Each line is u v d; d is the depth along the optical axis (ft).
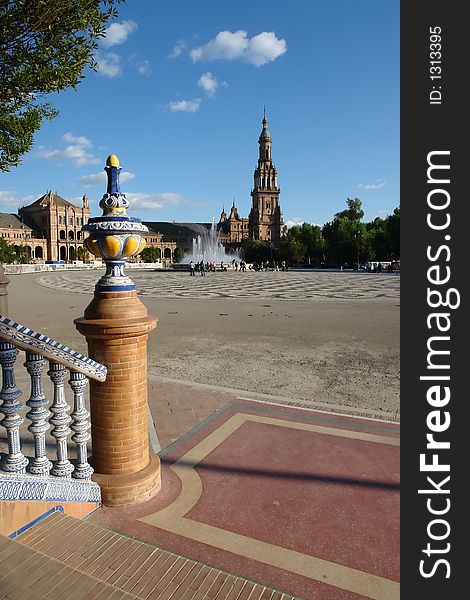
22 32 14.08
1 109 17.21
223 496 13.34
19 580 7.65
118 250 11.98
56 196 424.87
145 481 12.88
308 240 343.46
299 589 9.66
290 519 12.21
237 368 28.71
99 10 14.71
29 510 10.32
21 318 51.55
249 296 83.10
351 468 15.15
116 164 11.94
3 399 10.01
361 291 94.79
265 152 467.52
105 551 9.97
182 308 63.00
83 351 33.78
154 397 22.33
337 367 28.84
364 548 11.05
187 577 9.30
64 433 11.57
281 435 17.80
